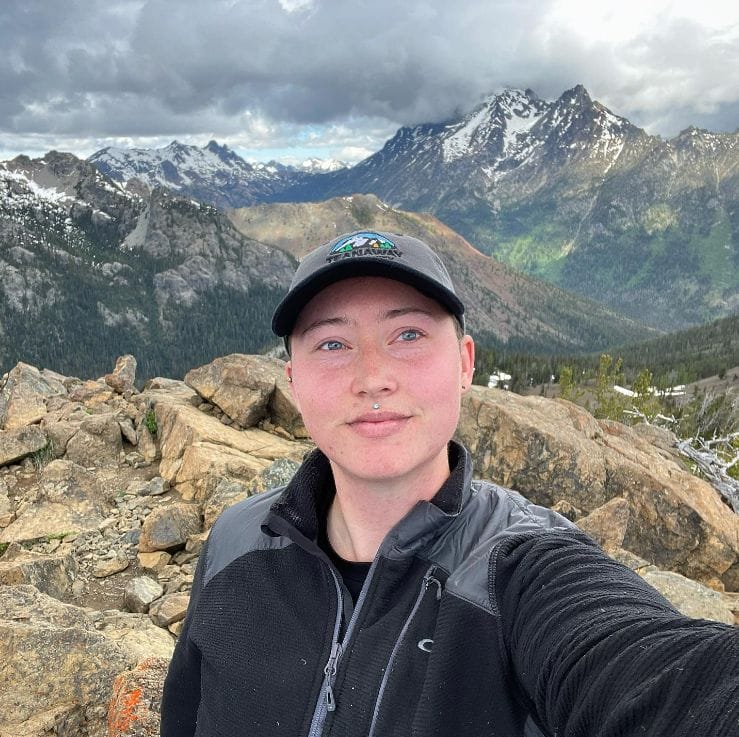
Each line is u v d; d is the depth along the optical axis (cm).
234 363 442
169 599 234
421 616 55
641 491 358
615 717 38
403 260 56
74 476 350
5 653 158
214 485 326
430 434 57
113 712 132
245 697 58
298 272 60
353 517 61
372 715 53
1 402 488
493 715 51
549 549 55
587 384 4344
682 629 41
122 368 593
